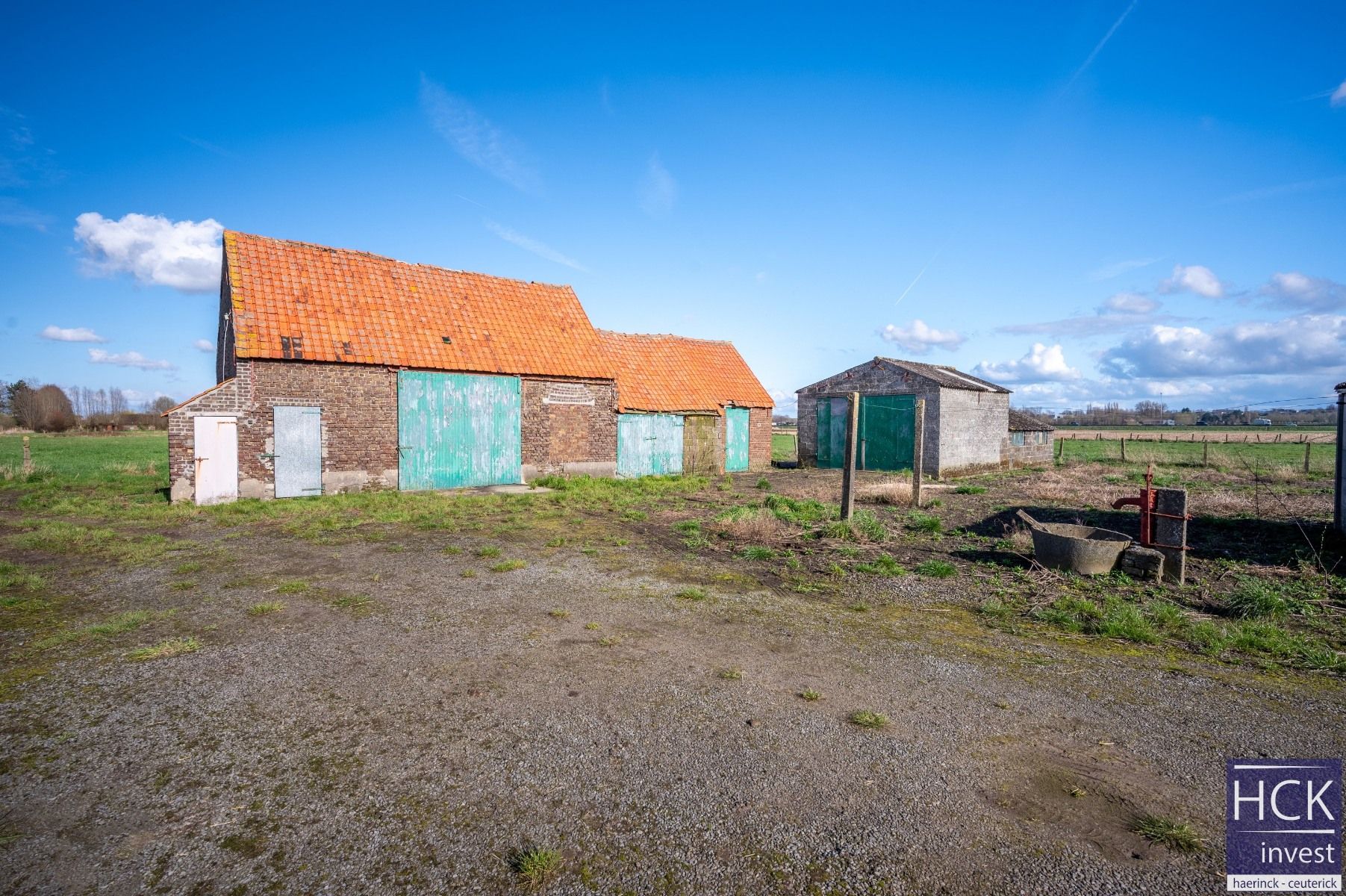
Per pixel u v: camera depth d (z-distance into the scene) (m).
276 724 4.26
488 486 18.05
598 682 4.96
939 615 6.79
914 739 4.09
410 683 4.91
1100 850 3.06
